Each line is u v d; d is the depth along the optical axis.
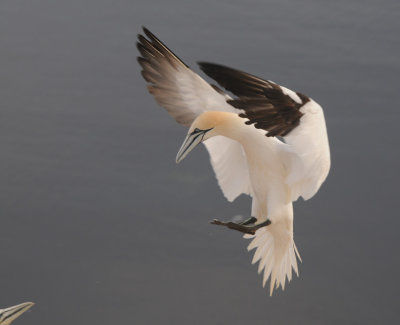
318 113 6.23
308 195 6.71
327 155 6.32
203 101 7.95
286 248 8.05
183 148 7.38
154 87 8.12
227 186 8.54
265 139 7.41
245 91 6.06
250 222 8.02
